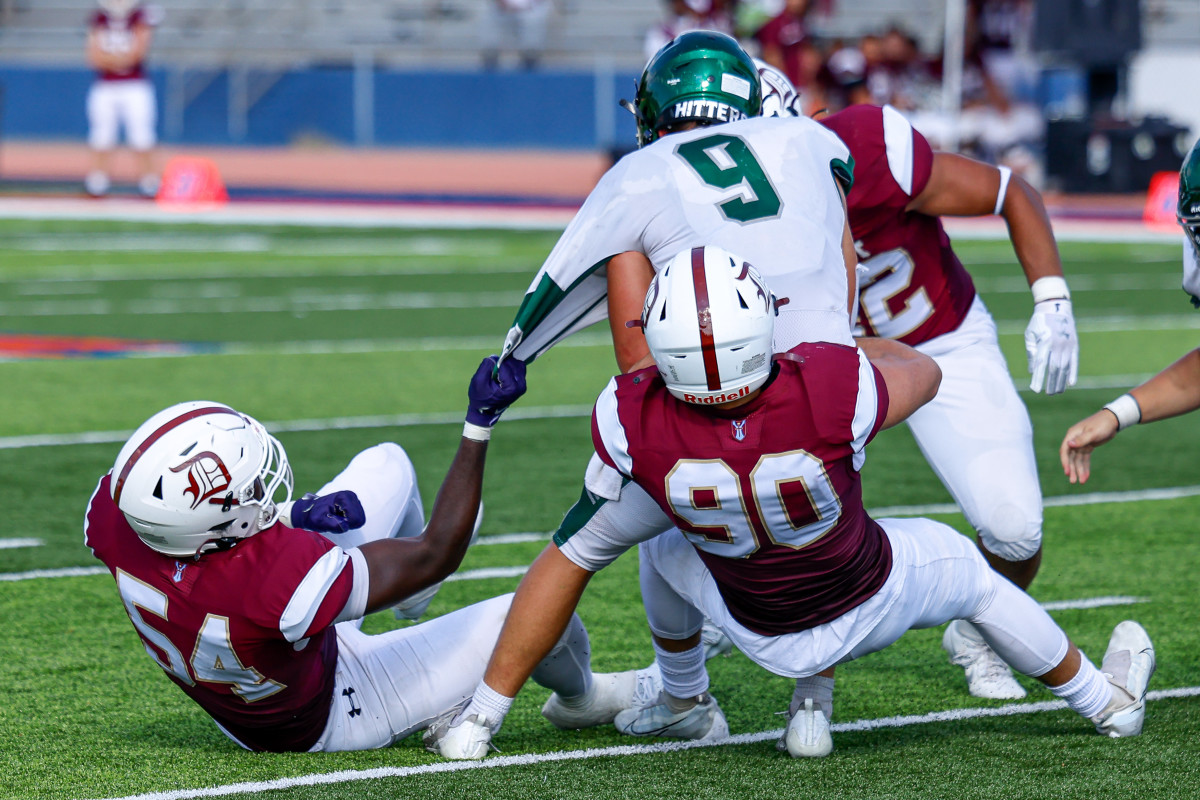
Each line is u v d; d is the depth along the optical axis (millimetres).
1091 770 12305
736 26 63156
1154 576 18594
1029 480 14938
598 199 12461
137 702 14219
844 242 12742
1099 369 33250
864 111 14719
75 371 32344
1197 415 29406
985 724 13719
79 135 105250
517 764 12570
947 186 14758
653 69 13477
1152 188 69688
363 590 11570
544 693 14875
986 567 12602
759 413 10977
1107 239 58875
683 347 10641
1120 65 69062
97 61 71875
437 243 59250
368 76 104625
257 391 30344
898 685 15031
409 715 12836
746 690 14977
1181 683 14773
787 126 12930
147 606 11484
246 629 11359
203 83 104812
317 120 105125
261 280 48438
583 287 12711
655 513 11883
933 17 100125
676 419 11109
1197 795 11703
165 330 38312
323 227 64812
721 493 11086
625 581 18594
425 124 104938
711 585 12359
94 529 11617
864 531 11695
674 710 13375
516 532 20500
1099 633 16406
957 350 15531
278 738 12523
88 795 11812
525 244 58938
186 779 12141
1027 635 12578
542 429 27125
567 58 106625
